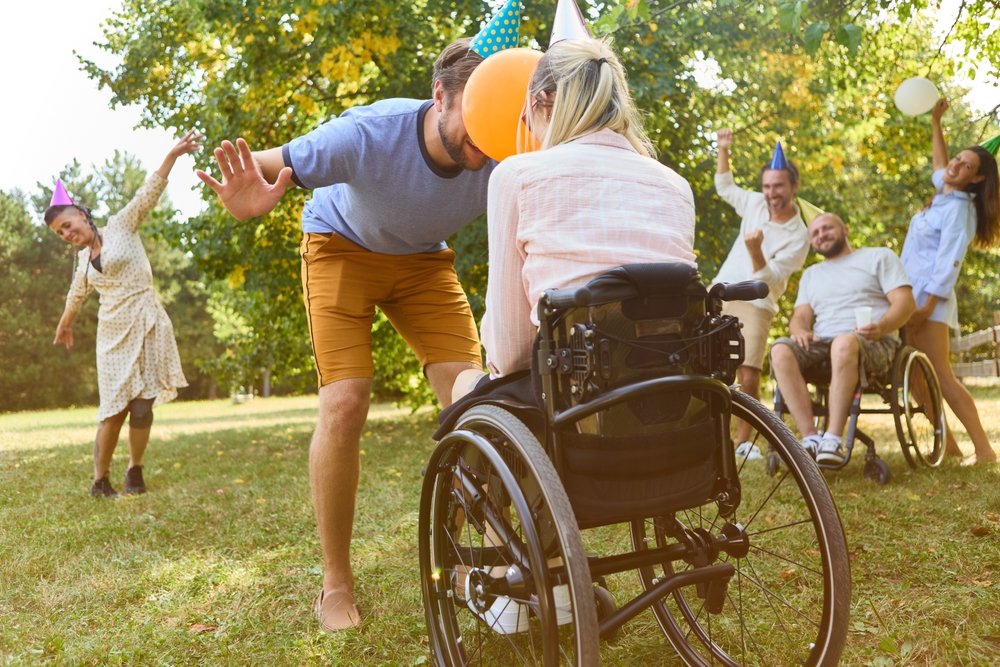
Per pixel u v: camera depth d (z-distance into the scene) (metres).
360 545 3.33
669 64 6.99
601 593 2.23
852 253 4.52
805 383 4.35
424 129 2.28
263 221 7.98
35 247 37.28
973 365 9.98
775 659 2.05
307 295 2.53
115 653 2.26
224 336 17.58
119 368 4.79
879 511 3.44
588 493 1.59
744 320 4.87
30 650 2.28
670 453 1.61
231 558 3.25
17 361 34.88
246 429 10.11
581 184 1.64
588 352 1.51
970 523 3.15
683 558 1.78
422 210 2.37
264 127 7.86
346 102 7.91
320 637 2.33
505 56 1.99
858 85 8.38
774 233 4.92
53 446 8.40
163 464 6.29
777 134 8.31
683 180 1.82
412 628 2.36
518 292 1.69
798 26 3.38
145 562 3.22
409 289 2.65
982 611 2.28
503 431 1.62
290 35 7.20
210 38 9.22
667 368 1.61
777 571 2.66
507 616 2.11
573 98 1.74
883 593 2.47
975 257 15.48
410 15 7.38
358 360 2.49
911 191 14.06
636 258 1.60
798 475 1.69
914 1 5.59
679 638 2.13
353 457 2.46
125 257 4.79
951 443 4.80
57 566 3.16
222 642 2.32
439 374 2.67
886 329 4.18
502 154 2.03
